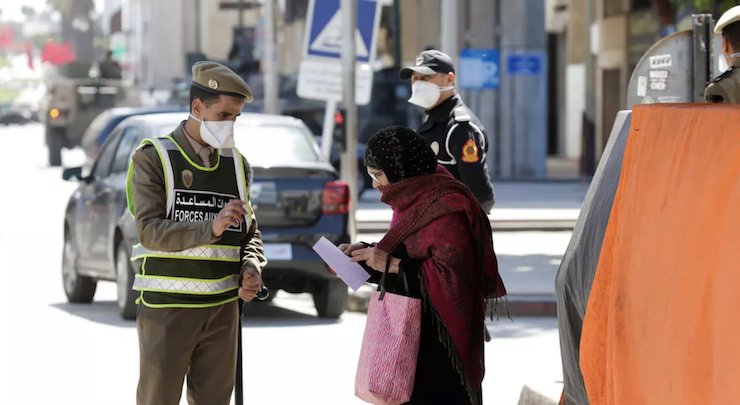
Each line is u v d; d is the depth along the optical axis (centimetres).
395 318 887
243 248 964
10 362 1700
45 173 6325
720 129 621
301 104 5181
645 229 684
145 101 7762
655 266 664
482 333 910
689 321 620
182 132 933
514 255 2994
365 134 5919
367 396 891
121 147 2133
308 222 2016
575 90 7706
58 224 3806
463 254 889
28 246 3222
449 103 1338
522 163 5919
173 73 9925
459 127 1324
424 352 897
